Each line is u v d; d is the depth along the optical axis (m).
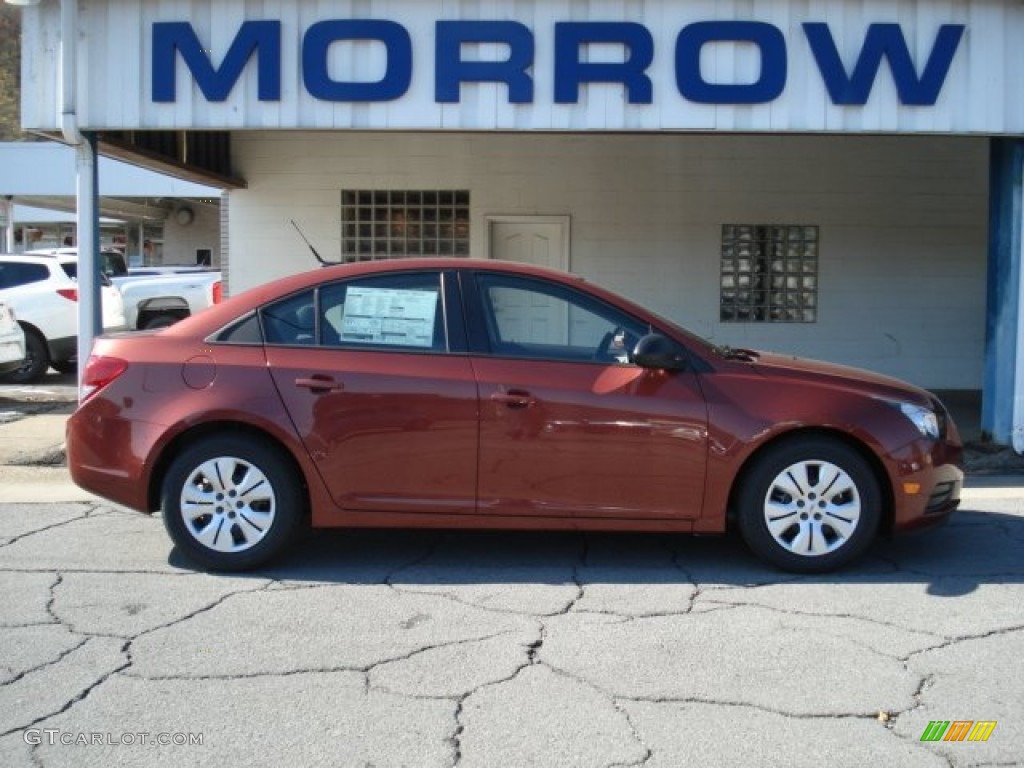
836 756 3.42
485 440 5.23
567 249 12.30
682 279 12.32
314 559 5.68
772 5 8.02
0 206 22.28
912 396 5.46
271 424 5.23
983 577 5.36
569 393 5.23
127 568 5.48
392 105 8.18
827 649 4.34
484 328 5.39
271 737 3.54
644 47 8.02
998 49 8.05
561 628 4.59
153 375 5.34
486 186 12.27
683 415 5.21
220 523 5.35
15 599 4.96
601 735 3.56
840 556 5.31
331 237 12.35
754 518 5.32
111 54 8.20
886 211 12.30
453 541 6.07
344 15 8.13
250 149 12.26
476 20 8.08
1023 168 8.39
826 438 5.33
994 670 4.14
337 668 4.13
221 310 5.50
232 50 8.12
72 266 14.95
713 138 12.19
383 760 3.38
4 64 39.56
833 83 8.02
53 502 7.09
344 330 5.41
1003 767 3.36
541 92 8.14
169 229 28.61
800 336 12.39
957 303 12.38
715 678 4.04
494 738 3.54
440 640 4.43
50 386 13.61
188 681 4.00
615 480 5.25
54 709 3.75
